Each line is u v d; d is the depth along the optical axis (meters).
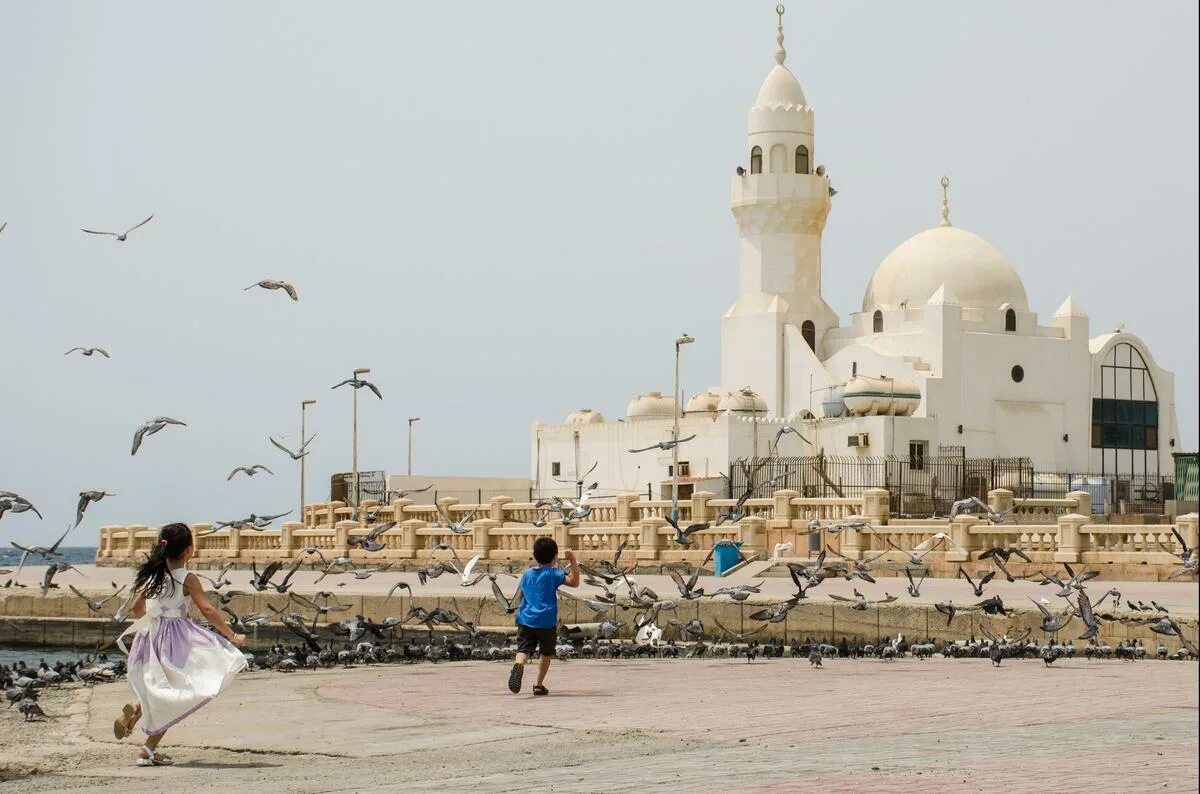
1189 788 14.05
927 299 94.88
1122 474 95.62
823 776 15.11
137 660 17.86
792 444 86.31
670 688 24.52
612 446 90.19
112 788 16.02
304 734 19.59
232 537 74.69
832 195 100.00
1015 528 52.56
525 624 23.55
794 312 98.19
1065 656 31.55
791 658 32.31
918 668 28.38
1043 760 15.92
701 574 57.25
